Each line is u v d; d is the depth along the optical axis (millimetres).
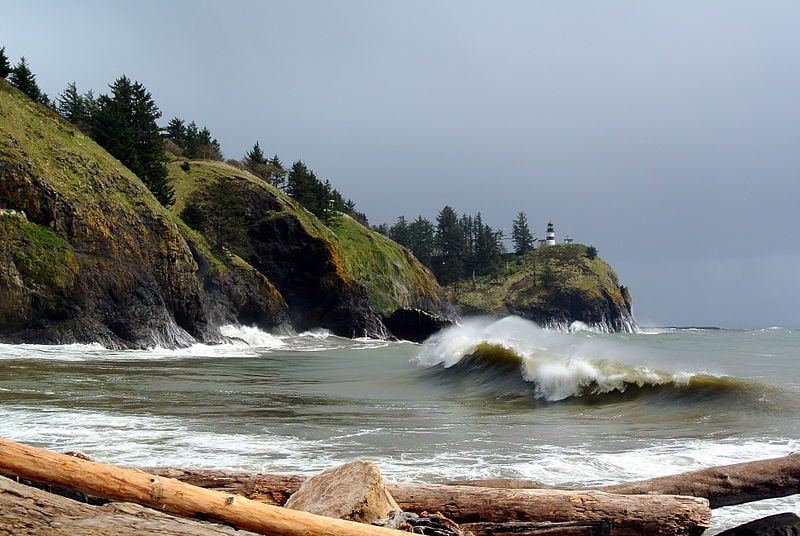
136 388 16188
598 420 12266
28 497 2736
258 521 3080
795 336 79188
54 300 31547
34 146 35375
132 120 64562
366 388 18156
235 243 64438
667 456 8617
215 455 8234
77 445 8633
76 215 34188
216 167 70688
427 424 11445
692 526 4230
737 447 9367
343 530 3105
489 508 4363
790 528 4238
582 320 132375
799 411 12414
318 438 9672
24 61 67062
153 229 40156
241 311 55438
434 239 162625
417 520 3609
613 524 4195
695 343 55344
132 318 35938
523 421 12070
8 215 31281
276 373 23500
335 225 86062
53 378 17750
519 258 162125
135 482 3121
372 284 79812
